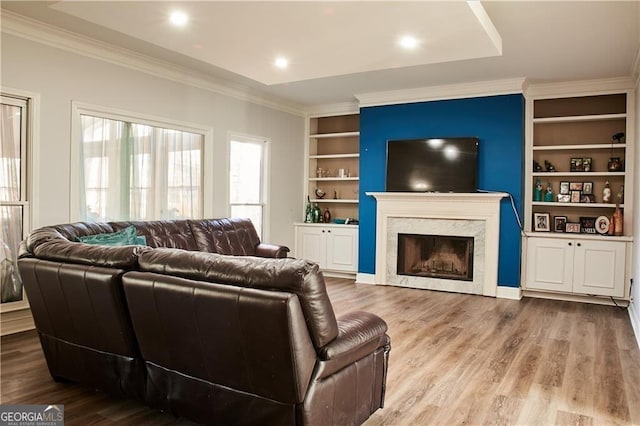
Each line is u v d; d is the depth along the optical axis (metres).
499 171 5.75
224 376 2.13
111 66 4.62
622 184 5.69
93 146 4.56
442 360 3.44
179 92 5.34
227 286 2.01
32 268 2.74
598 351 3.69
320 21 3.16
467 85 5.84
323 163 7.71
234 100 6.10
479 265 5.82
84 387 2.89
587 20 3.75
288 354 1.88
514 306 5.25
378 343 2.41
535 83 5.77
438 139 6.05
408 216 6.25
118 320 2.44
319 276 1.97
